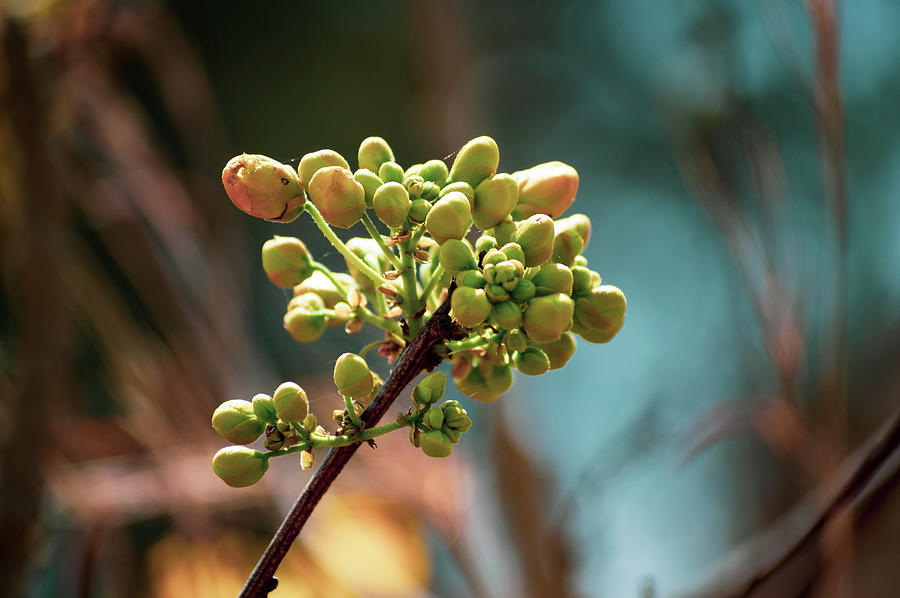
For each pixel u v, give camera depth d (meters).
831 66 0.57
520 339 0.50
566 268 0.50
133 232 0.77
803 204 0.61
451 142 1.09
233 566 0.74
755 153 0.61
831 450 0.59
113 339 0.72
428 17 1.10
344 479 0.76
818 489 0.59
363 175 0.51
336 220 0.50
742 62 0.63
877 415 0.99
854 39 1.29
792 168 0.64
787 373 0.60
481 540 0.85
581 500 0.69
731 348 0.84
